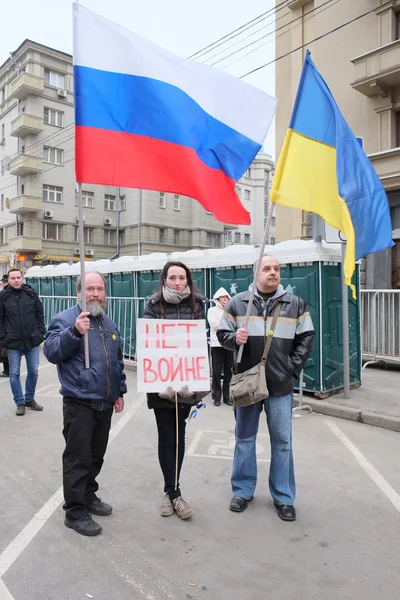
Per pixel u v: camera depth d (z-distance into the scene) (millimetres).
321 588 2611
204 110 3682
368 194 4559
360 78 12547
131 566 2791
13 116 37500
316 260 6641
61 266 12664
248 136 3783
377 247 4684
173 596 2523
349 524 3357
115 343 3436
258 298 3494
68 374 3234
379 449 4961
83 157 3191
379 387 7516
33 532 3184
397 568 2816
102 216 39031
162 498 3740
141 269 9594
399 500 3760
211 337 6777
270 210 3664
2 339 6094
